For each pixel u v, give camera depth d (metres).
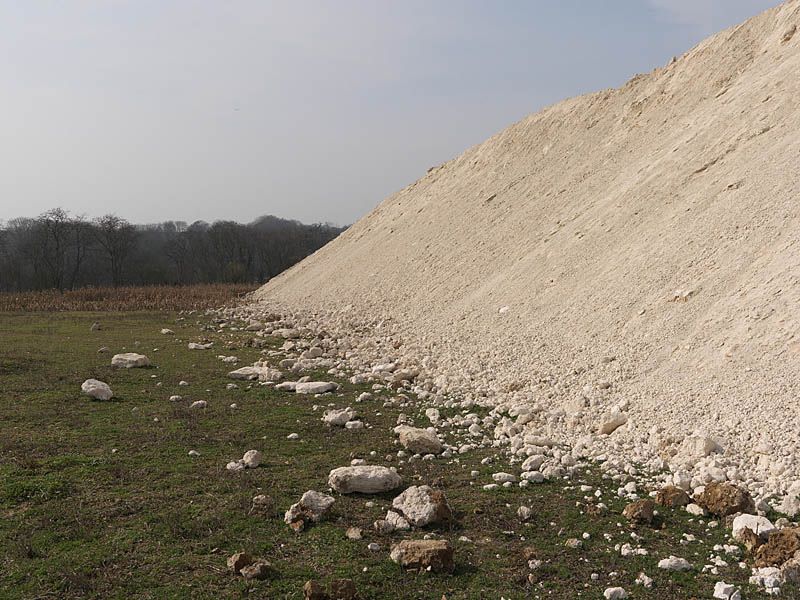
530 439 8.52
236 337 19.06
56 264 54.09
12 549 5.50
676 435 7.92
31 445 8.31
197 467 7.61
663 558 5.40
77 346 16.77
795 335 8.55
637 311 11.93
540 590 4.93
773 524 5.76
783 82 15.84
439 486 7.13
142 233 79.31
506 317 15.51
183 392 11.65
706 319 10.29
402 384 12.30
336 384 12.02
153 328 21.09
